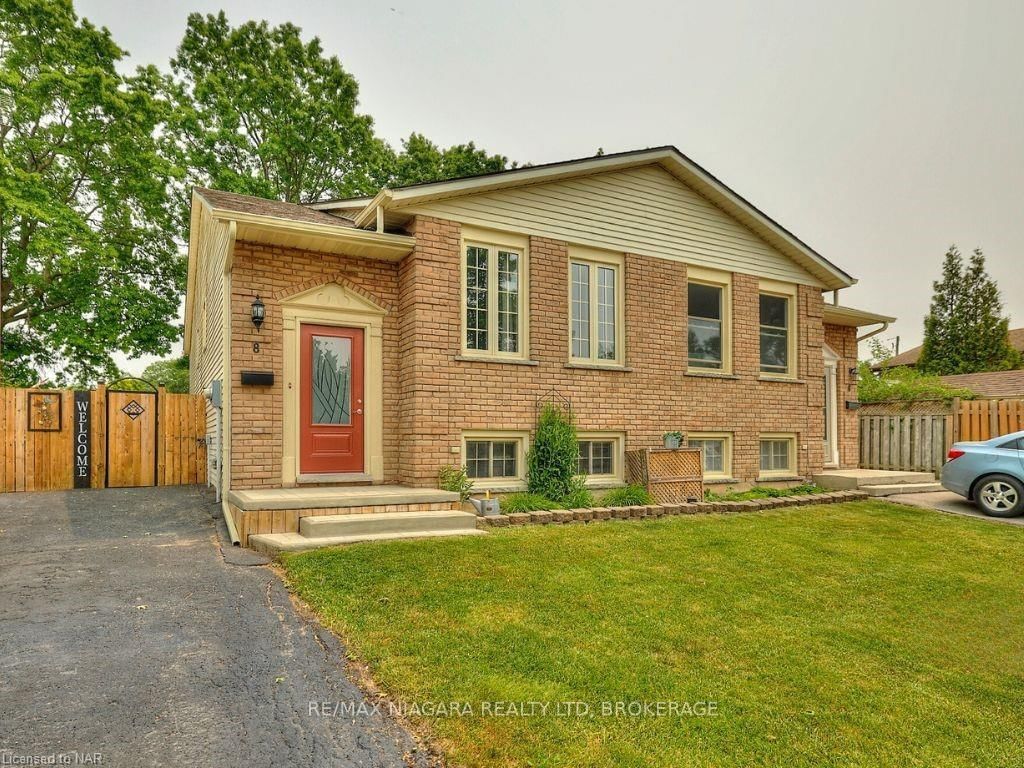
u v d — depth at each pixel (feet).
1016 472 29.60
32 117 57.67
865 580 18.83
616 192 32.99
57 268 61.31
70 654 12.28
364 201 35.37
